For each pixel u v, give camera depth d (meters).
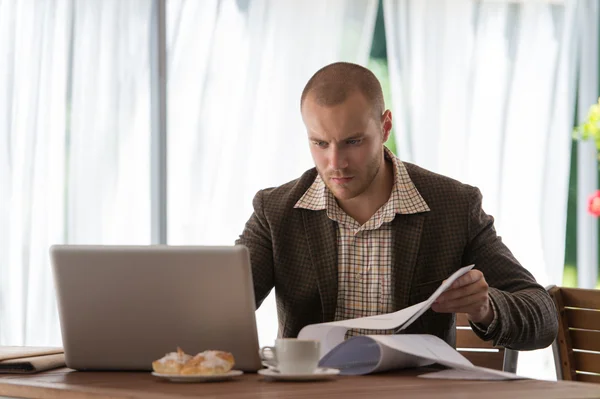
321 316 2.30
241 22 4.35
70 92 4.09
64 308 1.83
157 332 1.80
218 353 1.69
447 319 2.28
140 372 1.84
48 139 4.05
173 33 4.29
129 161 4.16
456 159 4.50
